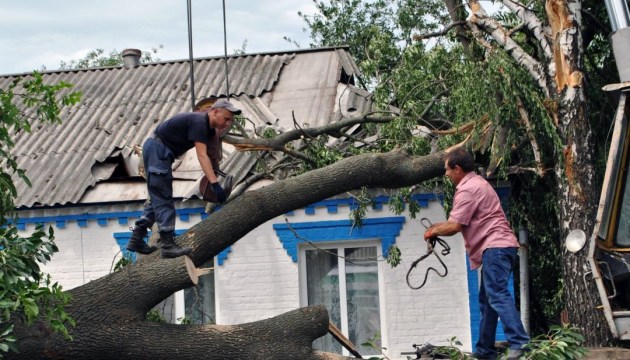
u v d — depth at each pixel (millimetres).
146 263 8047
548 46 9570
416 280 12133
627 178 8562
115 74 16141
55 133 14352
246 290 12398
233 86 14898
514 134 9906
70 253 12672
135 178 12906
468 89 9875
